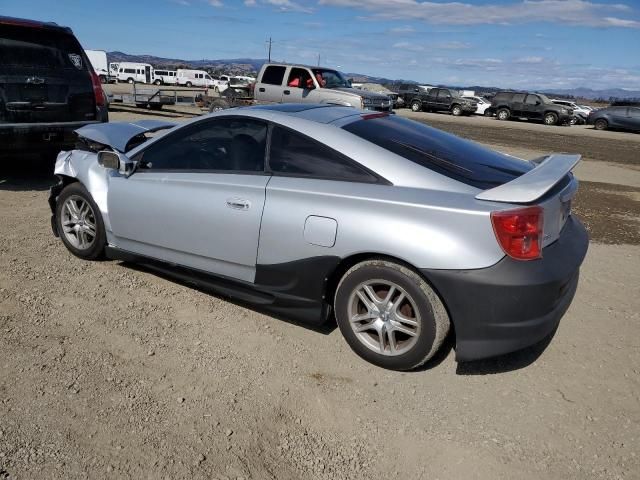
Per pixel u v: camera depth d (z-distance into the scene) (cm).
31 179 744
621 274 492
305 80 1531
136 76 6375
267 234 336
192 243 375
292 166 338
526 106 3181
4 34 625
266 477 234
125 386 291
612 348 354
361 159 318
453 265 279
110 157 399
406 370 317
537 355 342
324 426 269
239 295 366
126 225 411
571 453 257
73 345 329
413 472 242
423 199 293
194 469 236
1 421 257
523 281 275
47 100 660
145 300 395
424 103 3569
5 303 375
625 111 2775
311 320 339
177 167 387
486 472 243
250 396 289
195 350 331
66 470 231
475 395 299
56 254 471
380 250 296
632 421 281
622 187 978
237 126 365
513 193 282
